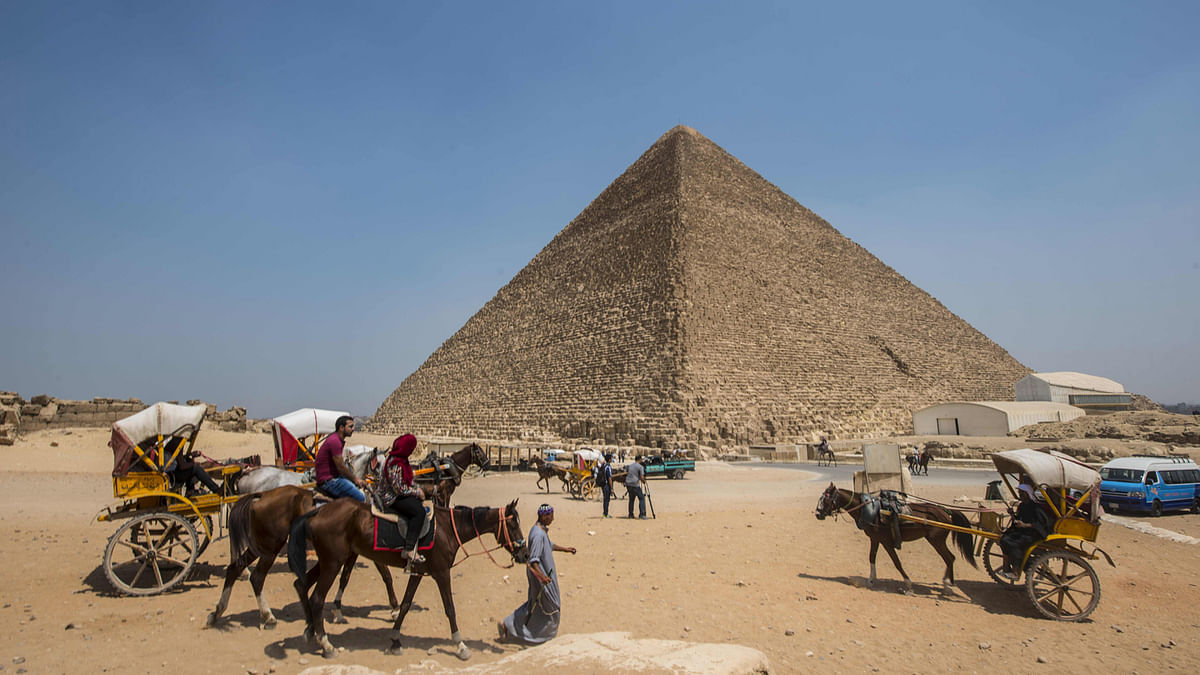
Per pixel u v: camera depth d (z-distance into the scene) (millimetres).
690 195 100688
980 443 55406
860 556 16844
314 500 11281
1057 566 15148
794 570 15133
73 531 18828
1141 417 56812
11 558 14914
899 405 79625
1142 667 9820
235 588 13414
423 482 12008
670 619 11312
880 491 14219
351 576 14914
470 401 94500
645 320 75625
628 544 17750
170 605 11969
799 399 71688
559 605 10336
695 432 59594
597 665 7852
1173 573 15711
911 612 12258
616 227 105562
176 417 13344
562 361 83500
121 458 12906
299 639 10258
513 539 10734
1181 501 24312
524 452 59000
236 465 16344
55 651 9383
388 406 121188
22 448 43312
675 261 80875
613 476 24781
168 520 12945
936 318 108625
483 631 10977
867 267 112625
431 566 10086
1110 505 25203
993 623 11844
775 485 35625
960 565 16297
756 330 79250
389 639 10430
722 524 21062
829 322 89750
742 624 11180
